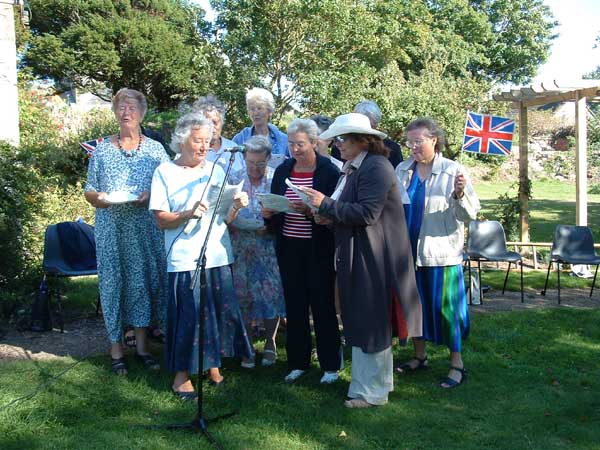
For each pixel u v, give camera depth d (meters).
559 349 4.94
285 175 4.24
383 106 13.87
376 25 14.97
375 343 3.71
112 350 4.43
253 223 4.34
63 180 10.30
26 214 5.98
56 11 24.83
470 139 9.01
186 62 24.39
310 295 4.19
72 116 13.92
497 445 3.42
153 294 4.54
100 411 3.75
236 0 14.51
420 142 4.11
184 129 3.90
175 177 3.95
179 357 3.89
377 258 3.69
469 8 29.44
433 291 4.20
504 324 5.58
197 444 3.38
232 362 4.63
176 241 3.90
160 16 27.11
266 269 4.48
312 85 13.96
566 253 6.78
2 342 5.01
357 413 3.78
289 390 4.11
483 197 17.58
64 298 6.37
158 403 3.88
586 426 3.62
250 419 3.68
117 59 24.12
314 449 3.36
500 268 8.20
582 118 8.16
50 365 4.45
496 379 4.33
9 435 3.42
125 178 4.36
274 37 14.65
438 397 4.03
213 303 3.96
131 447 3.32
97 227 4.39
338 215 3.62
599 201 17.36
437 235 4.16
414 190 4.28
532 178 22.81
